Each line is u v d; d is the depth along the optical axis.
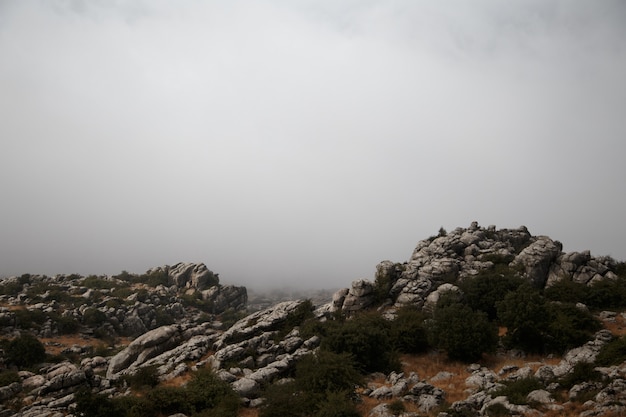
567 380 36.03
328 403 35.47
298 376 42.06
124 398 39.19
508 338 53.41
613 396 30.84
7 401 44.94
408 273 72.69
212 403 39.75
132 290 126.69
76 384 46.59
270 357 50.91
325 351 44.19
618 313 59.72
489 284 63.41
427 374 48.19
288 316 62.97
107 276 145.75
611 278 68.38
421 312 63.00
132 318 107.62
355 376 41.00
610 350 39.72
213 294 140.00
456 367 49.25
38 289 118.38
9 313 91.12
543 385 36.62
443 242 81.94
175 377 48.22
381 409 36.19
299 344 53.69
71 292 120.75
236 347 52.03
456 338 50.31
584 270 69.56
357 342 48.25
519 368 44.50
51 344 86.69
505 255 76.06
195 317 123.00
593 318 53.97
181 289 144.00
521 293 53.78
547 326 50.88
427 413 35.59
